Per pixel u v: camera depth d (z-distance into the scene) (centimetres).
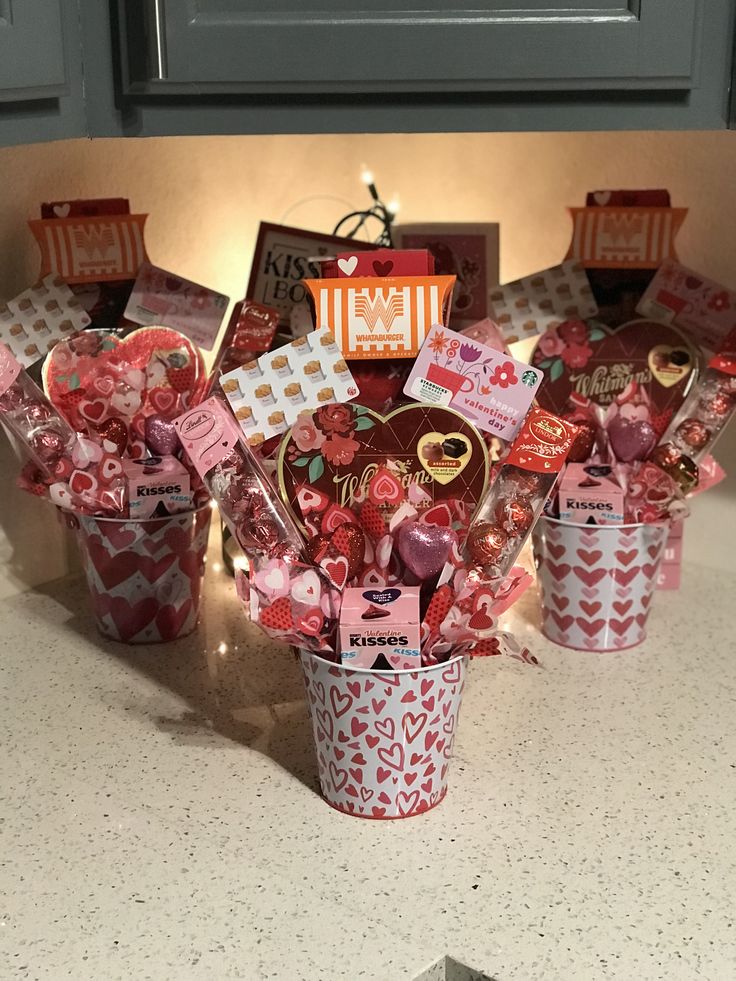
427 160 164
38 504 150
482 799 106
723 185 140
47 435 122
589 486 128
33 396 123
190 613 137
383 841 100
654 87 103
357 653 96
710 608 144
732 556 153
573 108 104
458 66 101
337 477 102
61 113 102
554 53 101
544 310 137
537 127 105
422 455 101
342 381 102
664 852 98
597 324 136
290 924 90
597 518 126
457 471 101
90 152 144
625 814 103
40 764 112
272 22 100
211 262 161
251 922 90
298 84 102
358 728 100
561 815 103
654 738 115
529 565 154
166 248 155
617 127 105
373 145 166
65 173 143
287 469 102
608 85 102
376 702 98
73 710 121
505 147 157
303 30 100
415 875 96
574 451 132
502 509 101
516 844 99
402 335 103
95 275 136
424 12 100
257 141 161
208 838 101
